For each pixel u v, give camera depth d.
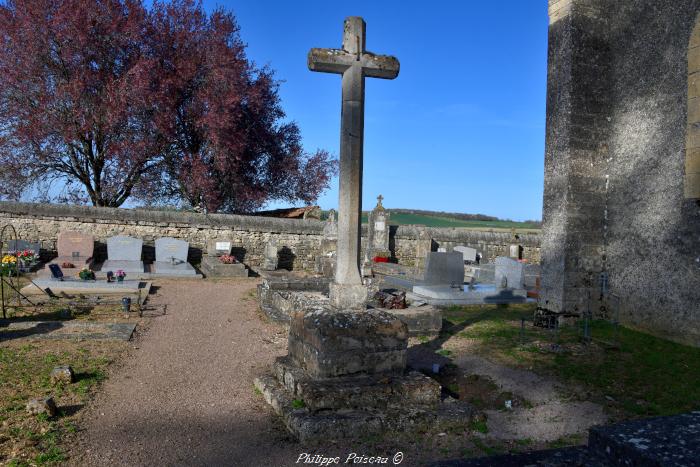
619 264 10.20
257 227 19.98
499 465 2.77
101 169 23.19
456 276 13.91
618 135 10.33
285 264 20.39
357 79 5.93
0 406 5.39
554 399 6.21
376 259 21.48
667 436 2.56
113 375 6.61
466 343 8.70
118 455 4.50
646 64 9.74
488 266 17.31
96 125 21.19
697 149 8.59
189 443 4.79
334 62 5.85
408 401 5.51
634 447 2.44
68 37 19.78
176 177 24.53
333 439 4.84
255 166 27.02
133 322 9.65
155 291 13.40
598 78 10.41
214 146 22.75
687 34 8.92
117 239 17.17
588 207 10.38
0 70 19.80
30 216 17.61
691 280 8.75
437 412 5.29
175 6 23.48
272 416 5.47
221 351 8.07
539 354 8.04
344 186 6.03
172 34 23.16
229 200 26.23
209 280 16.23
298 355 6.14
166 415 5.44
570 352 8.13
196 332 9.24
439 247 23.14
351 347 5.61
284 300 10.32
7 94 20.52
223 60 22.55
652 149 9.58
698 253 8.64
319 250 20.73
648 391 6.50
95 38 20.78
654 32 9.59
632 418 5.68
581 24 10.27
